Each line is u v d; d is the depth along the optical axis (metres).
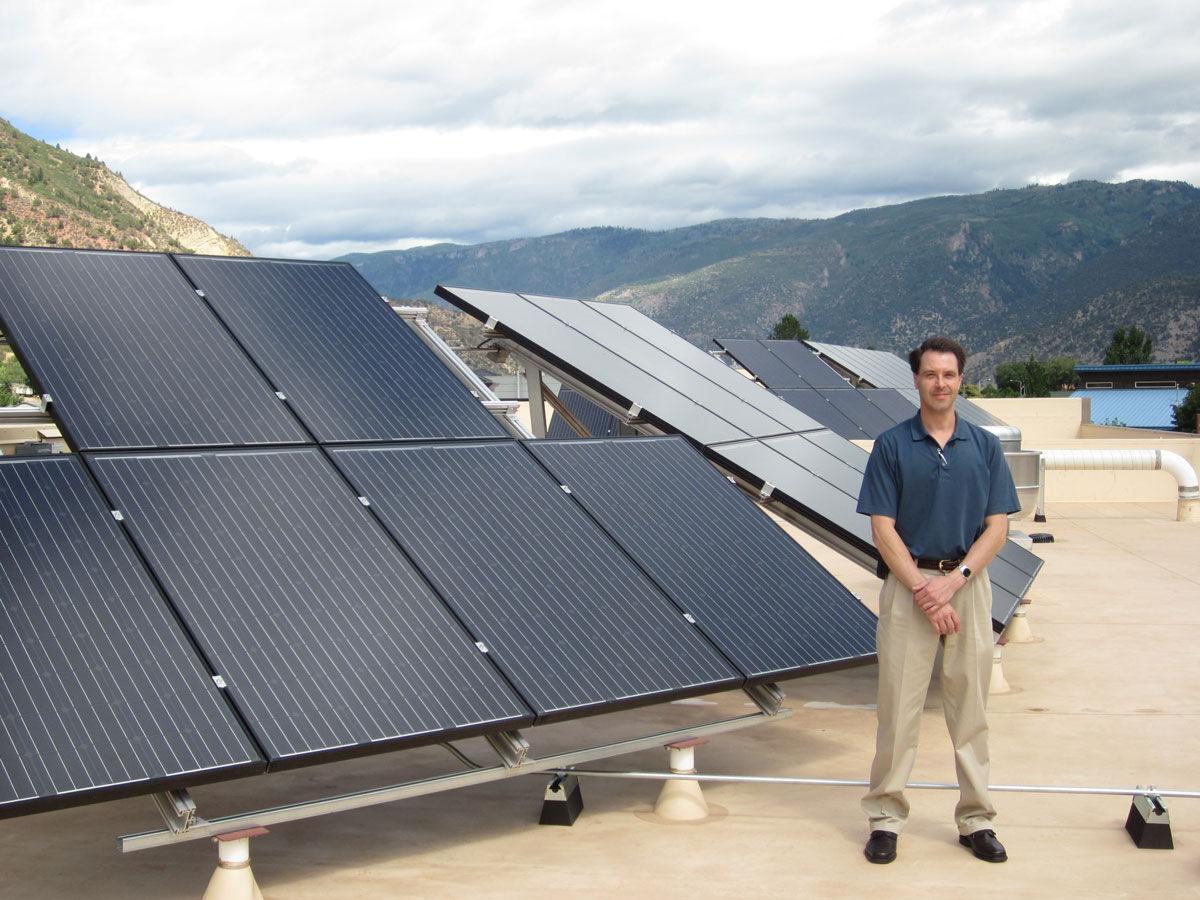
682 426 8.51
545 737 7.75
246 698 4.59
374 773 7.04
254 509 5.50
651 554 6.45
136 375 6.04
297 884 5.26
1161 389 85.38
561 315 10.27
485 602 5.55
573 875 5.34
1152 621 11.39
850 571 15.33
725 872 5.37
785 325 56.72
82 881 5.36
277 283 7.42
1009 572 9.21
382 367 7.11
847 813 6.17
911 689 5.48
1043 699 8.62
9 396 24.56
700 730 6.23
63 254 6.67
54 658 4.42
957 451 5.50
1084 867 5.45
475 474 6.45
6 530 4.86
